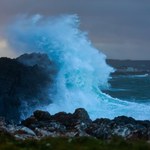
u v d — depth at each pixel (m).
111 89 116.38
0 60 69.31
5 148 22.22
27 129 35.44
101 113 67.25
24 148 22.41
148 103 80.56
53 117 44.31
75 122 41.81
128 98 94.00
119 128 37.16
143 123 42.09
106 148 21.44
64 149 21.56
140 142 22.95
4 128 34.88
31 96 67.06
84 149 21.30
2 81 64.69
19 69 68.44
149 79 178.62
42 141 23.75
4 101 62.41
